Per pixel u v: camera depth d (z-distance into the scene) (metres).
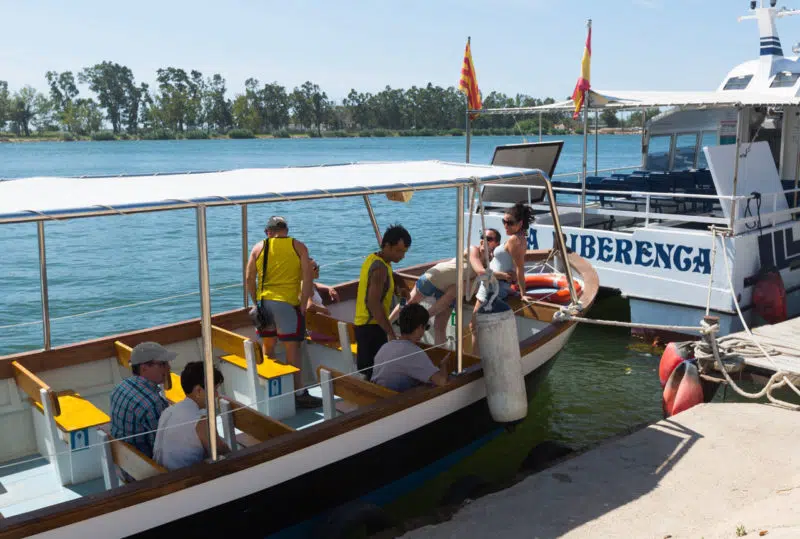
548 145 12.35
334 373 5.64
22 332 12.52
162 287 16.27
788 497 4.84
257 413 4.89
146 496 4.01
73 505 3.80
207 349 4.15
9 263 19.06
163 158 91.50
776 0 12.23
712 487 5.21
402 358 5.52
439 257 19.56
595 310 11.02
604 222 11.44
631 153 65.25
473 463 6.38
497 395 5.79
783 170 11.88
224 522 4.41
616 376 8.72
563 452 6.25
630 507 4.94
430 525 4.83
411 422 5.39
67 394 5.32
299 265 6.16
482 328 5.76
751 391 8.09
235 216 29.47
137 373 4.67
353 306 8.02
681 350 7.64
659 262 9.68
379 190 4.75
